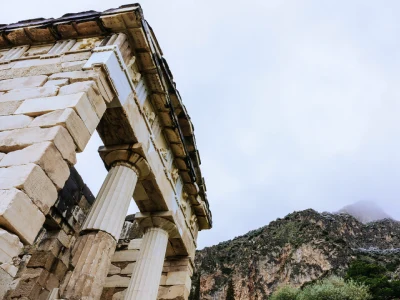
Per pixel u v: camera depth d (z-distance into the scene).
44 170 6.73
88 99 8.26
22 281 11.62
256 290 84.38
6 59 10.67
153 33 10.91
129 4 10.02
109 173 10.18
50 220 12.85
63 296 7.36
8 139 7.31
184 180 14.11
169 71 11.95
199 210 15.27
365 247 98.25
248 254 97.69
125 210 9.49
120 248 15.41
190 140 13.58
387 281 58.91
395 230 107.44
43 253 12.43
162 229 12.19
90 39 10.45
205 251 105.50
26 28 10.87
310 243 88.81
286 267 85.75
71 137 7.61
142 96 11.00
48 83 8.98
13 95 8.83
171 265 13.89
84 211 14.65
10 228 5.91
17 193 6.03
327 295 57.59
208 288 90.38
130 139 10.32
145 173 10.67
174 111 12.30
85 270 7.80
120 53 9.63
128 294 10.30
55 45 10.75
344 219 108.50
